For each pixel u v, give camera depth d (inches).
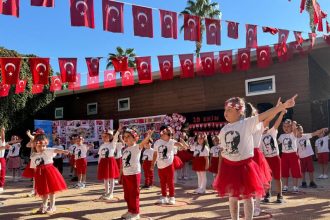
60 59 312.3
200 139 350.9
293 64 573.0
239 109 165.3
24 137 786.2
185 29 284.5
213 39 293.4
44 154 263.0
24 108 787.4
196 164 348.2
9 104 756.0
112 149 332.8
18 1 208.2
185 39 282.8
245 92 618.8
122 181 248.2
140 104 761.6
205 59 364.8
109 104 816.3
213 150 380.5
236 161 162.2
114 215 253.9
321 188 355.9
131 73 462.6
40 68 300.2
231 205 168.4
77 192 371.2
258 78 605.0
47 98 823.7
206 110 660.1
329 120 558.3
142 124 708.7
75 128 703.1
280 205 270.7
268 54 374.9
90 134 713.6
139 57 341.1
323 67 677.3
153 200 314.7
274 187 361.7
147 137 246.8
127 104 783.7
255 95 607.8
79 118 869.2
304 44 520.4
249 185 158.4
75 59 316.5
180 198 318.0
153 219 236.2
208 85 665.0
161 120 685.9
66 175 550.6
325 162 429.1
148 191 371.2
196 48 750.5
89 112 853.2
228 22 301.9
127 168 241.4
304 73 561.6
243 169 161.3
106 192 328.8
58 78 469.4
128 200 240.5
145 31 253.6
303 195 315.3
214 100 656.4
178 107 702.5
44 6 210.7
